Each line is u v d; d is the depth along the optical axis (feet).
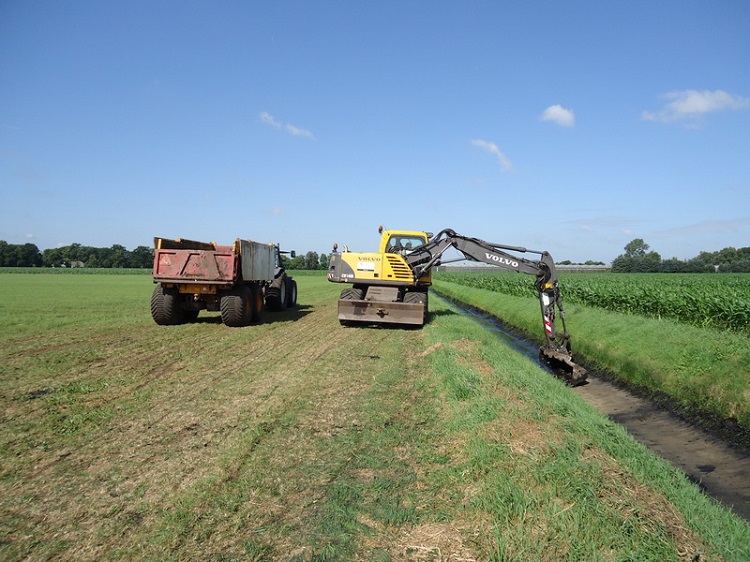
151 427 19.04
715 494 17.30
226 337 41.91
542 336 51.29
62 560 10.66
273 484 14.28
